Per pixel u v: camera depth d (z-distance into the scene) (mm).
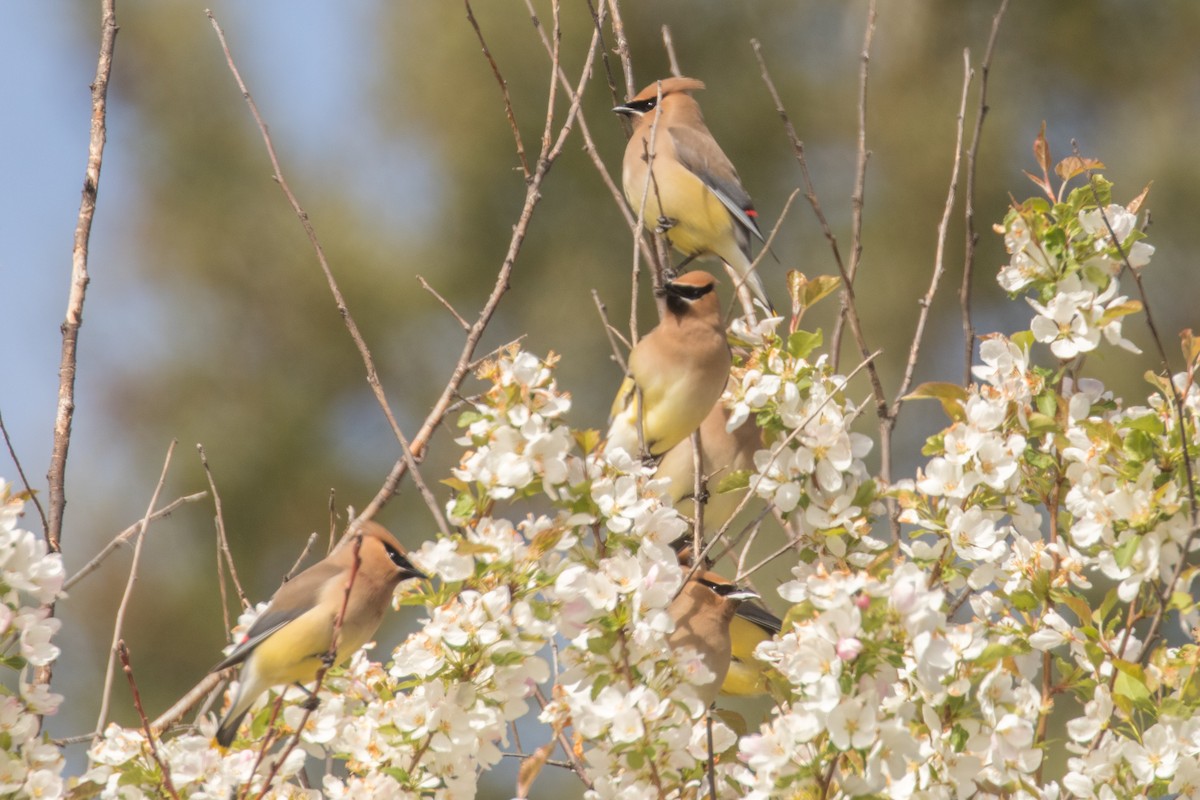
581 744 7824
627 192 13023
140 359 21250
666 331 10070
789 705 7188
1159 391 8055
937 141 20672
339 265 21047
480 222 20984
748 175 21047
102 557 7762
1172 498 7594
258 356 21297
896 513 8914
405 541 20484
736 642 9516
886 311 20125
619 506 7531
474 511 7566
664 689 7289
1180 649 7652
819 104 21188
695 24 21031
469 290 20984
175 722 8703
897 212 20641
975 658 6707
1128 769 7383
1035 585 7777
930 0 21531
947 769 6719
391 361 21094
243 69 21953
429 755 7559
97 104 9109
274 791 7590
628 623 7320
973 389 8188
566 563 7449
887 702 6496
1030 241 8273
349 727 7660
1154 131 21141
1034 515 8070
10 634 7160
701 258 12953
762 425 8523
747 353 9961
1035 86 21719
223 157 21750
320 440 20922
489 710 7352
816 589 6379
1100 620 7754
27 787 7008
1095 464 7762
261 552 20531
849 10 21578
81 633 19531
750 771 7336
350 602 8578
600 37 9672
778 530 17500
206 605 19859
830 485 8359
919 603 6250
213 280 21359
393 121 21453
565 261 20703
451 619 7250
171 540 20328
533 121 20688
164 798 7344
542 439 7508
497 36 20656
